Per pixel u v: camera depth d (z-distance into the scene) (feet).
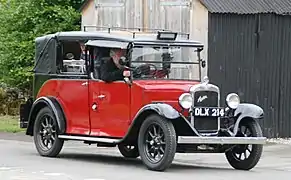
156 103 45.78
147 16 72.38
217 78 66.69
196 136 44.86
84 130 51.24
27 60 84.79
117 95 48.73
